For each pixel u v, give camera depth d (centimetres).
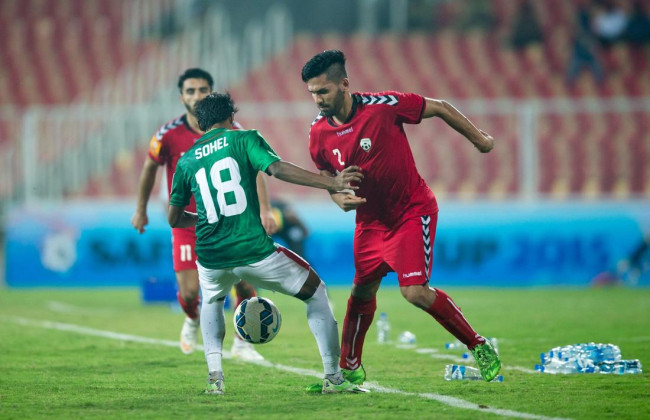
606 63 7850
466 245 6031
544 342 3045
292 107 6581
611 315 4019
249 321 1989
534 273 5966
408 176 2005
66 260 6244
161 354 2803
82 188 6644
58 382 2216
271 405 1847
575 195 6631
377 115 1969
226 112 1978
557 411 1752
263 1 8738
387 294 5553
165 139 2673
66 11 8694
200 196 1927
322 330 1978
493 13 8544
